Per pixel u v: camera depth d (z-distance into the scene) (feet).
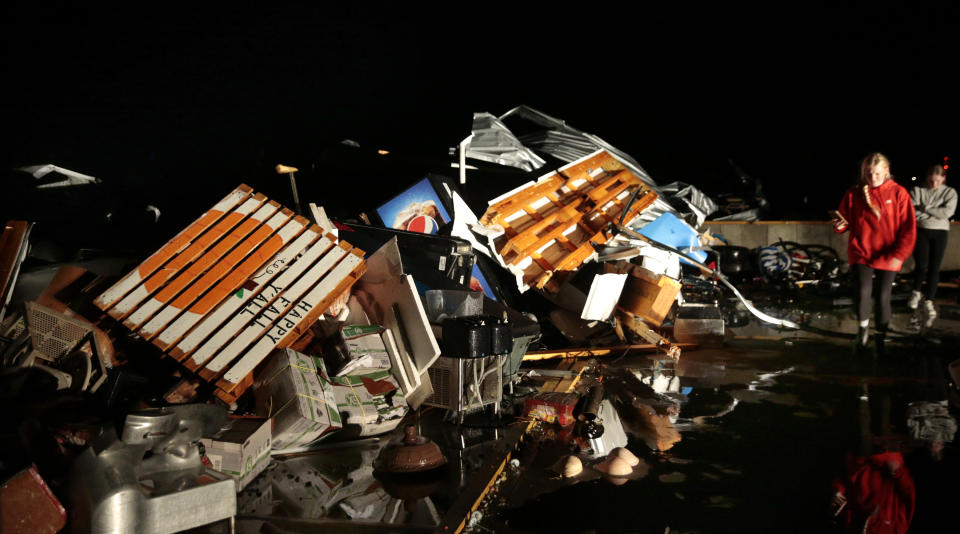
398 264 15.29
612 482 11.51
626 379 19.08
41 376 11.82
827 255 48.03
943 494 10.94
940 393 17.83
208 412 9.67
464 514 9.83
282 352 12.78
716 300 35.60
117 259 17.19
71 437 10.74
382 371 14.85
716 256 37.09
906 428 14.66
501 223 25.80
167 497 8.72
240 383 12.99
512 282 25.08
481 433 14.07
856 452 13.03
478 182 27.32
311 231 15.02
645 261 28.91
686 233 34.99
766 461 12.55
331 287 14.40
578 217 29.19
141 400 12.26
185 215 32.68
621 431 14.49
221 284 13.87
